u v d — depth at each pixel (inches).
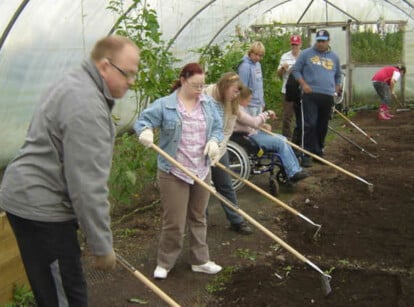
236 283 186.4
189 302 175.0
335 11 605.9
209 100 188.9
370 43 613.0
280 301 171.8
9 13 250.2
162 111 180.2
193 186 188.7
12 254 166.2
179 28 410.0
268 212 262.5
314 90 343.6
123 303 174.9
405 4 537.3
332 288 180.1
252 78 328.2
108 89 120.3
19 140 299.9
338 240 222.7
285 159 282.4
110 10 312.5
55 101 116.2
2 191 122.3
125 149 250.2
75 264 125.3
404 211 255.3
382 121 532.1
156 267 200.4
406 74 611.2
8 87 277.3
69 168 113.9
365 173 329.1
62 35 290.7
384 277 186.9
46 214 119.3
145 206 264.1
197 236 193.3
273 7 589.9
